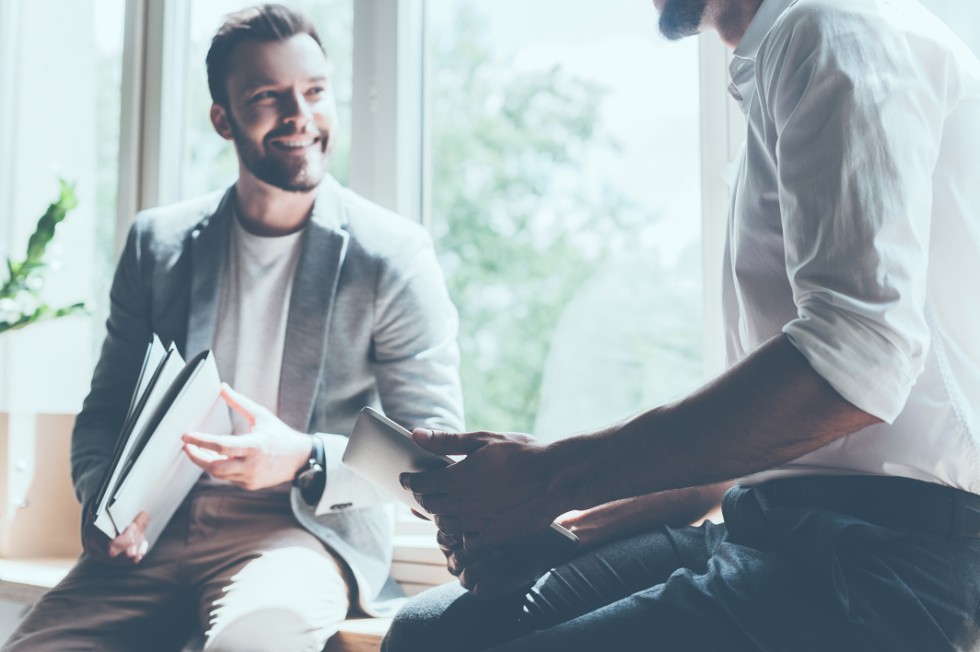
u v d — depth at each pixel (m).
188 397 1.31
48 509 2.05
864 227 0.77
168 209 1.73
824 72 0.81
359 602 1.47
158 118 2.28
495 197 1.87
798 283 0.80
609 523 1.14
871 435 0.85
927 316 0.84
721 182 1.59
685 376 1.62
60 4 2.46
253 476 1.38
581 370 1.73
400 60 1.97
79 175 2.41
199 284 1.62
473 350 1.86
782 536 0.85
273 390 1.61
